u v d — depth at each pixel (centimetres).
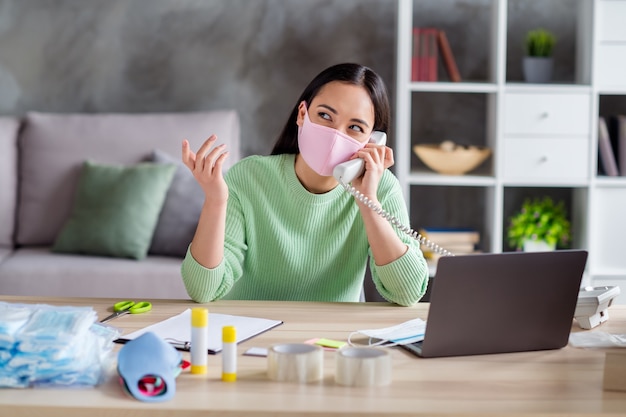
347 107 184
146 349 132
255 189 207
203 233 186
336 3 418
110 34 422
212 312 181
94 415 124
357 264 211
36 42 423
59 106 426
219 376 139
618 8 376
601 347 159
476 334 152
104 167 376
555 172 381
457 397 129
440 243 390
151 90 425
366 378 134
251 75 423
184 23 421
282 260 208
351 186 187
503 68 379
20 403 126
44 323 139
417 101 423
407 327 168
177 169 375
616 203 385
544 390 133
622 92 379
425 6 418
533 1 417
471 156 385
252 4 420
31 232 386
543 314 155
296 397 129
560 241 410
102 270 338
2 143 395
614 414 123
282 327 170
